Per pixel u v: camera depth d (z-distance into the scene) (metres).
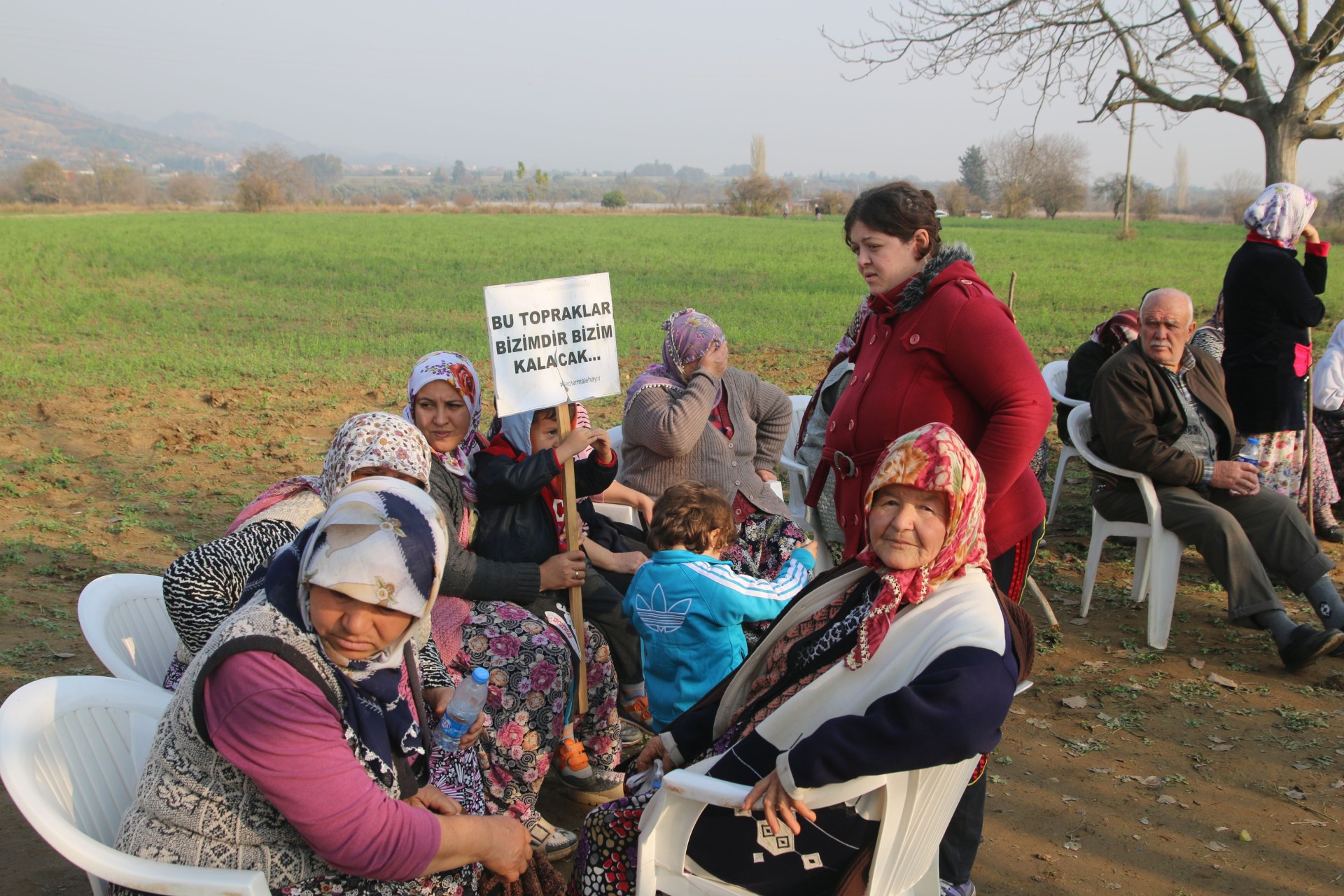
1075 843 3.71
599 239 45.03
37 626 5.32
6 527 6.88
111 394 11.33
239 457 8.92
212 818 2.21
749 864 2.60
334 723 2.22
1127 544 6.91
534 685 3.43
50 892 3.28
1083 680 5.00
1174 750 4.34
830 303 21.47
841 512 3.66
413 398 3.71
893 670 2.49
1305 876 3.48
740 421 4.96
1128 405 5.23
